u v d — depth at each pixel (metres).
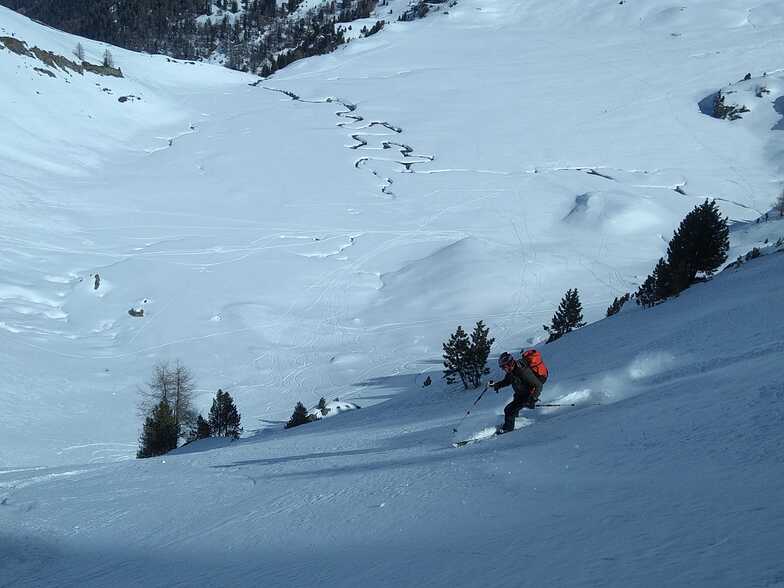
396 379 46.66
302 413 36.22
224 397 34.50
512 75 158.25
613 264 73.12
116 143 112.38
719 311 16.42
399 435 12.56
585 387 10.41
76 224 79.19
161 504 9.22
